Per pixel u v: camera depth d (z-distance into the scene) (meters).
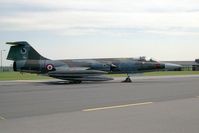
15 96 19.92
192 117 11.91
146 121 11.20
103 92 22.55
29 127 10.30
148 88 26.14
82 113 13.04
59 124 10.76
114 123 10.88
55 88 26.45
